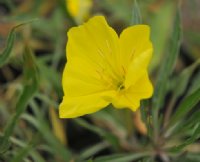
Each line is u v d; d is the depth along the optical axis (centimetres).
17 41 62
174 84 58
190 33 63
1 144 47
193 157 50
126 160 48
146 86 40
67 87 42
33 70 46
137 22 45
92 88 43
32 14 62
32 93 47
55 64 60
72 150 58
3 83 62
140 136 58
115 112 55
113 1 64
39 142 52
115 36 42
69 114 41
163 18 62
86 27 43
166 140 49
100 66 43
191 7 65
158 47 60
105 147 55
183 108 46
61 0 58
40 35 64
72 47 43
